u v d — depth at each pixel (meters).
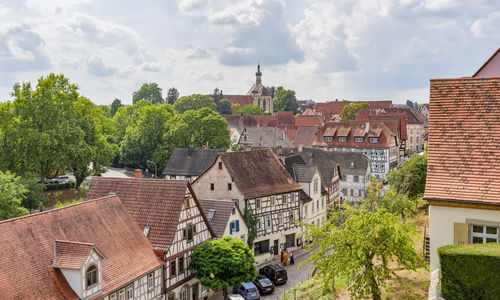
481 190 17.98
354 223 21.47
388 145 96.00
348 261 20.95
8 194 38.12
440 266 16.56
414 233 21.47
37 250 24.92
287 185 51.69
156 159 87.75
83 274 24.69
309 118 145.88
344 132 101.31
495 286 15.47
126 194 36.50
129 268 29.12
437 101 21.05
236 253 33.78
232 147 91.62
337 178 67.50
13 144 64.38
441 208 18.53
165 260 32.19
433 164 19.38
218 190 47.97
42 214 26.84
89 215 29.83
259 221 47.84
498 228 17.66
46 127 65.81
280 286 39.44
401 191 42.66
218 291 39.34
